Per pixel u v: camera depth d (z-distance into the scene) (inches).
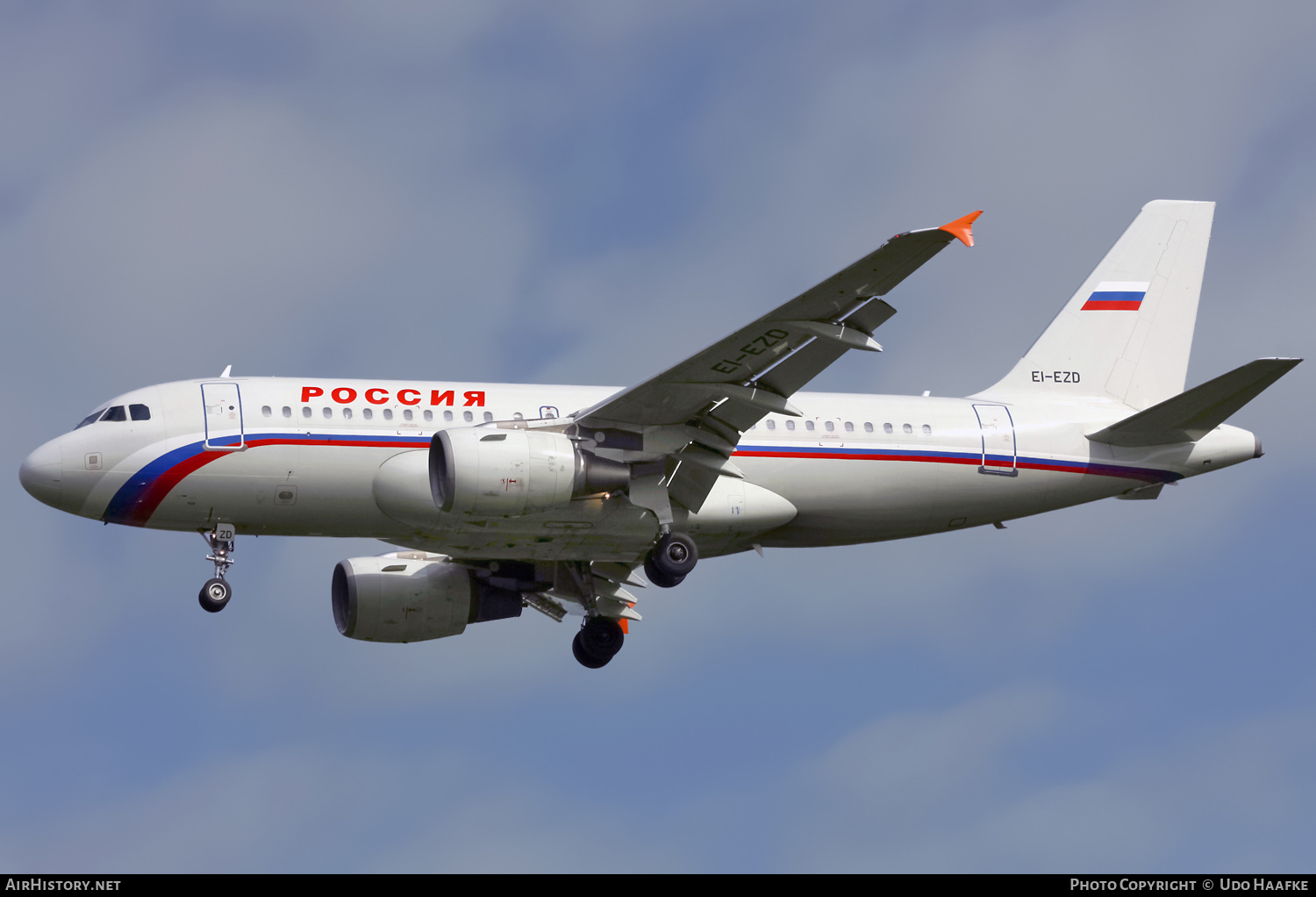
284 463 3238.2
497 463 3120.1
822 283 2736.2
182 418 3248.0
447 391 3393.2
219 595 3299.7
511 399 3417.8
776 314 2837.1
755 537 3609.7
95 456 3225.9
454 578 3750.0
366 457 3270.2
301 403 3292.3
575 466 3171.8
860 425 3614.7
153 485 3213.6
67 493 3245.6
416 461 3238.2
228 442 3221.0
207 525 3302.2
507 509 3154.5
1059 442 3759.8
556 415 3400.6
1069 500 3796.8
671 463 3302.2
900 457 3612.2
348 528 3353.8
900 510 3659.0
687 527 3464.6
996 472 3690.9
